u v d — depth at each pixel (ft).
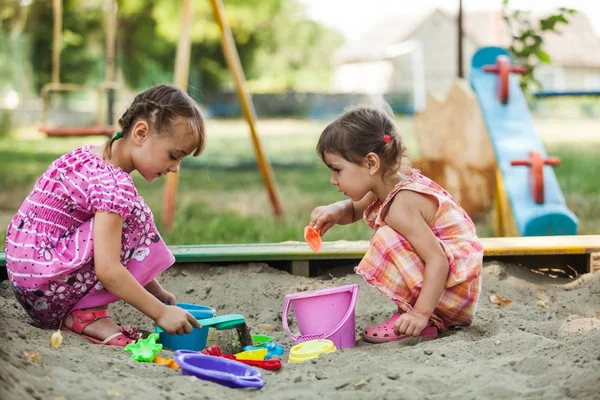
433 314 8.76
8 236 8.53
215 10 20.15
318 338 8.50
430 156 20.43
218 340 9.05
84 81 69.15
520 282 11.05
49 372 6.32
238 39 79.77
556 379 6.50
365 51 122.21
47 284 8.18
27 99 69.56
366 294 10.65
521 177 14.76
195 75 82.02
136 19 65.98
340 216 9.73
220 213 22.62
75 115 70.28
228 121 82.07
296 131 68.69
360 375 6.82
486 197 19.70
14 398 5.42
